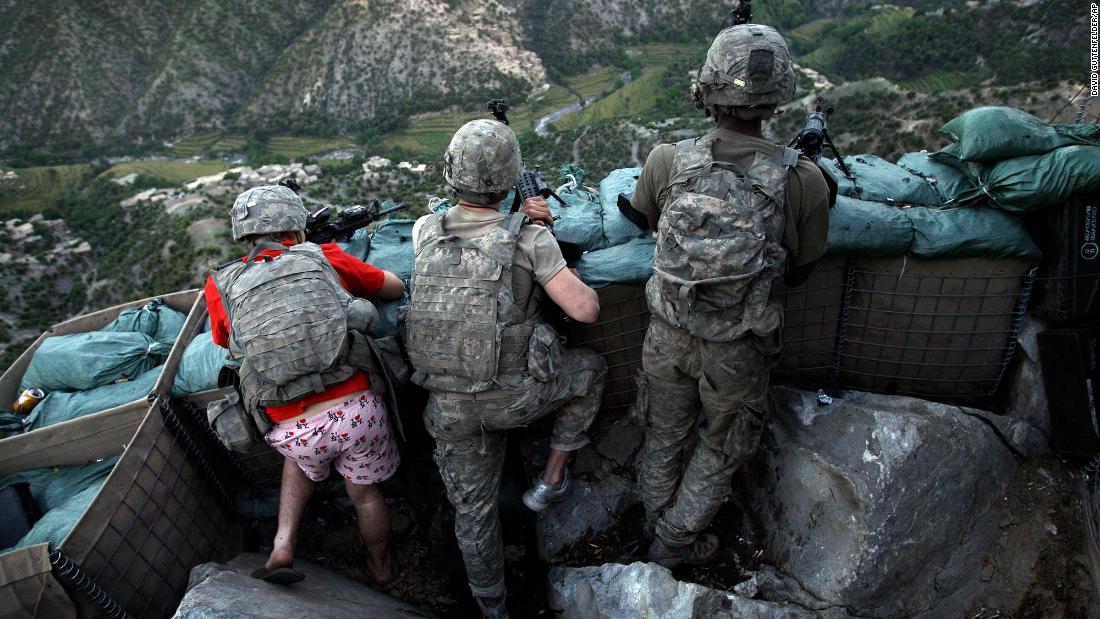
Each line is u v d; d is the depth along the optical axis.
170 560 2.31
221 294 2.09
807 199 1.92
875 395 2.65
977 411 2.54
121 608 2.07
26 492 2.45
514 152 2.02
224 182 89.00
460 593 2.61
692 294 1.84
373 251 2.87
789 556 2.38
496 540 2.27
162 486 2.34
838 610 2.17
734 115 1.92
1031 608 2.26
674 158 1.98
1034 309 2.60
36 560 1.89
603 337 2.66
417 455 2.83
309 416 2.07
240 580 2.01
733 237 1.80
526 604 2.54
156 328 3.19
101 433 2.50
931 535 2.29
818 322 2.63
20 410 2.80
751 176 1.84
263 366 1.97
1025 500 2.44
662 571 2.21
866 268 2.50
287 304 1.98
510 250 1.95
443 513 2.79
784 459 2.52
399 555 2.73
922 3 137.12
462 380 1.99
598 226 2.64
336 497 2.85
